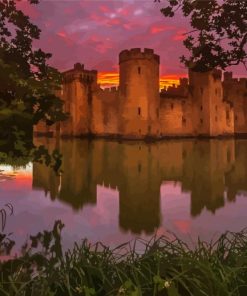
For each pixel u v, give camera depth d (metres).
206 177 30.72
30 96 5.50
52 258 6.68
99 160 44.53
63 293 4.38
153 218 14.44
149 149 61.06
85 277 4.46
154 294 4.19
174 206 17.73
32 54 14.75
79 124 94.19
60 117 5.69
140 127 79.88
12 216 13.26
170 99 90.19
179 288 4.48
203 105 92.62
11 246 8.75
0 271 6.00
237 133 100.62
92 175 31.59
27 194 19.53
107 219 14.05
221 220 13.95
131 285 4.30
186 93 92.69
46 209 15.58
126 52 80.06
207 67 10.62
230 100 100.88
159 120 82.50
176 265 4.73
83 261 4.89
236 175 31.91
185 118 92.12
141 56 79.12
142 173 33.41
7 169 28.20
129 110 80.12
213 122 93.06
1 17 14.31
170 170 35.59
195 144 73.69
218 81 94.38
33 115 5.48
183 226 12.80
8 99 5.50
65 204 17.50
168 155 50.88
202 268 4.45
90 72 95.69
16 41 14.67
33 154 5.60
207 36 10.46
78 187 24.30
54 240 9.66
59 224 12.23
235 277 4.43
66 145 68.19
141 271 4.67
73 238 10.20
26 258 7.06
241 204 18.02
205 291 4.17
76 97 93.94
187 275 4.47
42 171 30.25
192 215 15.09
